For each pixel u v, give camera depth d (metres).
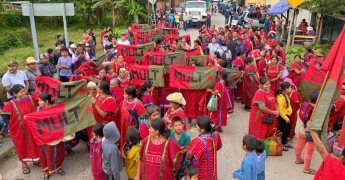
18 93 6.49
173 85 8.80
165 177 5.00
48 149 6.36
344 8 16.67
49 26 36.69
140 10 31.98
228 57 13.18
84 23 34.97
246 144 4.82
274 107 7.21
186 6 33.94
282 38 21.38
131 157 5.86
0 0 33.47
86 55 11.90
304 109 6.67
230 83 9.65
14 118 6.46
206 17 31.95
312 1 17.83
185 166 5.05
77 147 8.02
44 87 6.73
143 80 8.80
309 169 6.82
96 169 5.82
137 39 14.38
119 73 8.68
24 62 18.70
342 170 3.43
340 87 3.49
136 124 6.52
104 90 6.73
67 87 6.55
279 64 10.24
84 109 6.52
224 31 17.22
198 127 5.02
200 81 8.61
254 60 10.30
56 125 6.27
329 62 3.52
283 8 19.66
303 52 16.09
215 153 5.08
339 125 7.28
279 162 7.29
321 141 3.56
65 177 6.70
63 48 10.84
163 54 9.54
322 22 20.42
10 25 35.09
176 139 5.31
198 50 11.67
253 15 27.56
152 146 4.99
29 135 6.56
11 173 6.94
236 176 4.92
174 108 6.30
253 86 10.18
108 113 6.77
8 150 7.71
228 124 9.46
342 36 3.45
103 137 5.73
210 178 5.02
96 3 31.33
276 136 7.49
